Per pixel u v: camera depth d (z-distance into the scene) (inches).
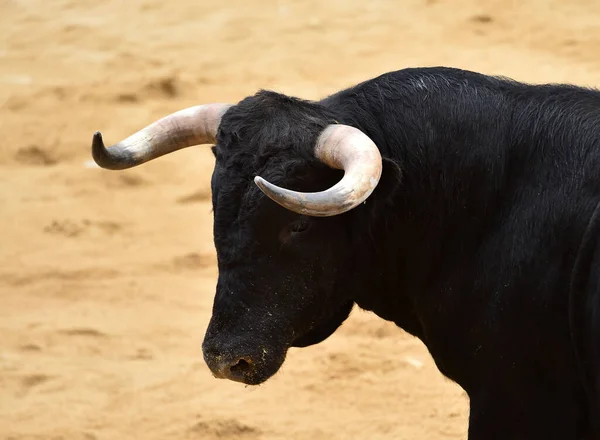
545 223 599.2
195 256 1353.3
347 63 2075.5
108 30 2335.1
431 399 994.7
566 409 602.9
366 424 955.3
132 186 1622.8
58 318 1193.4
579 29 2130.9
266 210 606.2
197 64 2106.3
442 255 636.7
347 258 634.8
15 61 2175.2
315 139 613.6
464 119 634.2
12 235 1449.3
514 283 604.4
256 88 1973.4
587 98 635.5
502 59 2023.9
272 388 1020.5
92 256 1378.0
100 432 954.7
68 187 1622.8
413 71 663.8
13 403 1010.1
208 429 949.2
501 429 621.6
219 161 623.8
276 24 2308.1
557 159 610.5
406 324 684.1
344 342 1104.8
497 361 614.5
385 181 610.5
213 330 625.9
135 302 1233.4
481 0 2310.5
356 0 2409.0
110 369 1073.5
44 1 2551.7
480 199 623.8
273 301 619.8
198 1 2488.9
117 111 1888.5
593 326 570.6
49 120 1855.3
